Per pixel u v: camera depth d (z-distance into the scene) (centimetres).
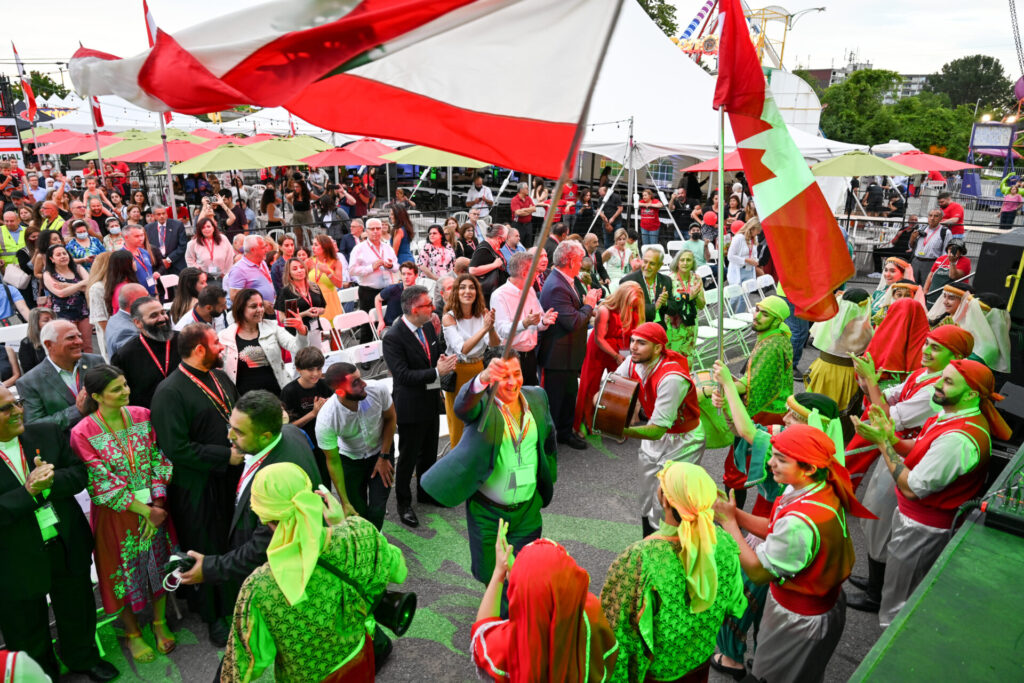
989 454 347
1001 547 299
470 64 268
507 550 258
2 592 325
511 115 272
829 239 344
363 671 264
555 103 273
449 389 548
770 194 345
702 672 259
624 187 2361
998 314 519
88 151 2005
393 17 200
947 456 341
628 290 608
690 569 235
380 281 943
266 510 230
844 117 5975
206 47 188
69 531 344
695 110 1396
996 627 245
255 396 318
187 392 374
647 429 411
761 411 489
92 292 631
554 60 269
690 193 2144
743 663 360
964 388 347
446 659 386
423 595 443
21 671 205
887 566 388
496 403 358
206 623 414
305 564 231
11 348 600
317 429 433
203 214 991
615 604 247
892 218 1864
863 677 222
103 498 353
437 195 2509
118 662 382
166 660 383
